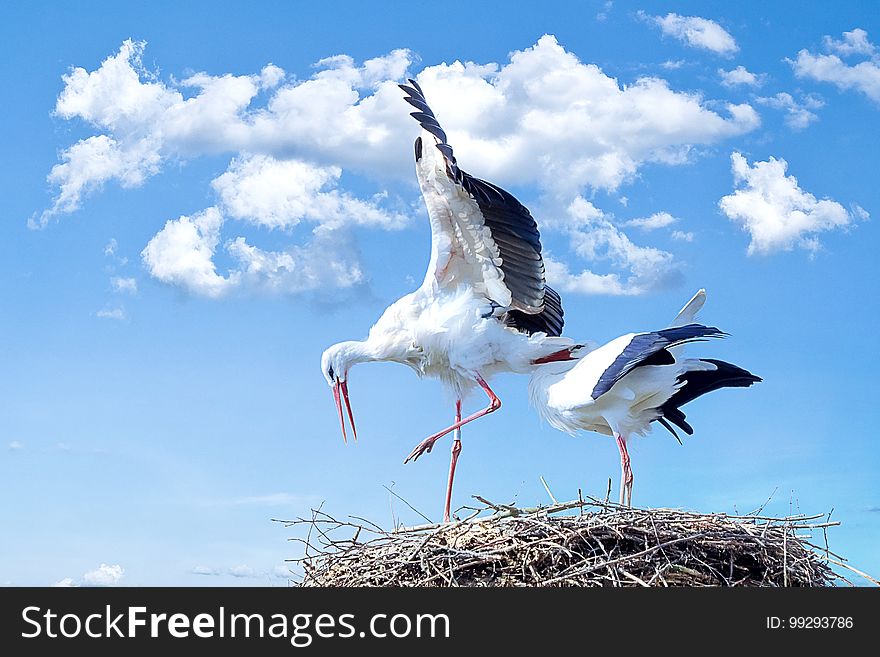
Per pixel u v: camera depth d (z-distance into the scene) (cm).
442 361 774
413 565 593
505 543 579
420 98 682
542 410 693
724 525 592
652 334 646
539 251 716
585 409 669
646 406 674
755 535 584
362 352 793
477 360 748
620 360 640
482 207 708
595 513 584
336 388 810
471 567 581
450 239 730
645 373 660
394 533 620
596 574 555
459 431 764
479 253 732
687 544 575
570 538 564
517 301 746
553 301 816
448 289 761
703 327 639
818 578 598
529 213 708
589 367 660
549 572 562
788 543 595
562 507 590
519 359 748
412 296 774
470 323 745
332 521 640
